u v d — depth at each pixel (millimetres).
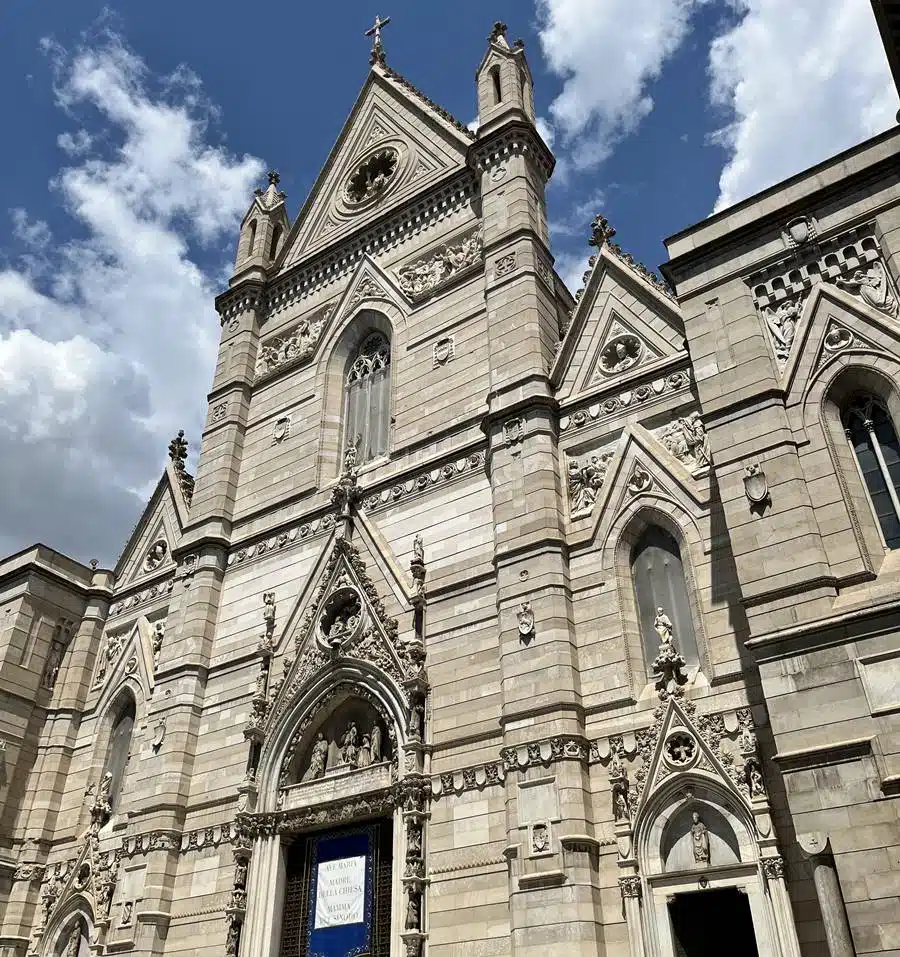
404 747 28547
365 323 41375
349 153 47875
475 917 24922
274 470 40312
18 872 37938
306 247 46875
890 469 22344
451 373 35688
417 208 41594
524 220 35812
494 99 40344
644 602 26953
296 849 30812
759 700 22875
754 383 24016
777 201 26234
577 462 30016
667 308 30516
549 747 24922
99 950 32906
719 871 21469
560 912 22672
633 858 22625
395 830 27531
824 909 17984
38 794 39625
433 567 31719
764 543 21969
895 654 19031
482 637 29000
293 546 36875
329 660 31984
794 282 25000
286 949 29062
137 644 41500
